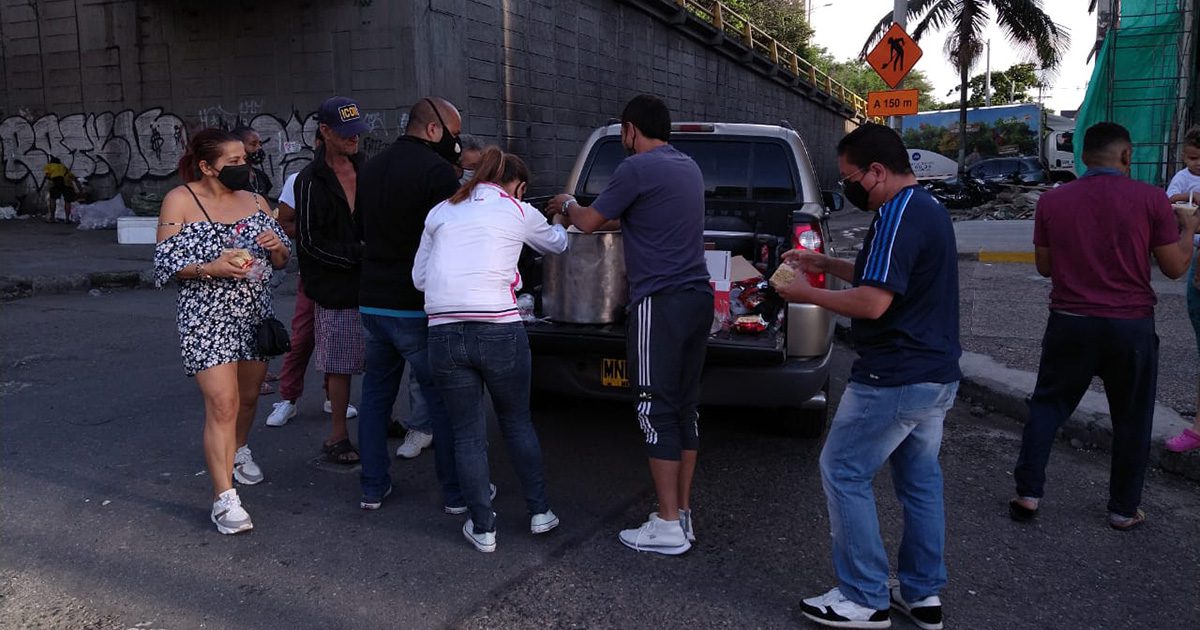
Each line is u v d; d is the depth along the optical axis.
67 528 3.95
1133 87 13.09
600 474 4.72
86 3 16.38
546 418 5.68
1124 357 3.90
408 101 14.38
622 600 3.35
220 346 3.84
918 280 2.96
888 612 3.16
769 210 5.35
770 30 41.31
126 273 10.90
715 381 4.54
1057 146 32.81
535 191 17.97
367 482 4.17
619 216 3.78
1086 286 3.94
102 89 16.62
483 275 3.59
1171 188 5.14
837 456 3.14
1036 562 3.76
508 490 4.49
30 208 17.83
